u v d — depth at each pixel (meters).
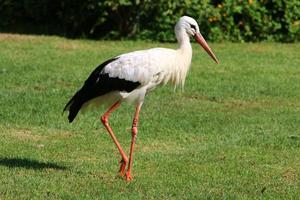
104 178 10.52
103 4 23.06
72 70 18.81
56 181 10.27
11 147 12.09
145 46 22.73
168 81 11.11
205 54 21.69
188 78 18.14
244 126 13.93
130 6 23.44
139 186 10.13
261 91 17.06
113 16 23.72
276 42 24.30
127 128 13.60
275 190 10.11
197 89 17.02
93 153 11.93
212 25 23.72
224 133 13.41
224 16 23.70
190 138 13.03
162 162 11.43
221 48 22.83
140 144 12.61
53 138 12.84
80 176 10.59
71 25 24.45
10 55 20.58
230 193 9.92
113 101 10.91
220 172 10.95
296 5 24.28
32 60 19.95
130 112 14.77
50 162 11.31
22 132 13.17
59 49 21.80
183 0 23.39
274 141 12.80
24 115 14.20
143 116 14.47
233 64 20.30
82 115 14.32
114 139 10.73
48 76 17.95
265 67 20.08
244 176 10.77
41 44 22.53
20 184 10.05
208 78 18.25
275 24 24.17
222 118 14.52
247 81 18.11
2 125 13.57
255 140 12.85
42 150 11.98
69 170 10.88
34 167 10.98
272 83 17.98
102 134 13.18
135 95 10.73
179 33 11.18
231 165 11.31
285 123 14.25
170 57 10.88
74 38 23.98
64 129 13.47
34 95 15.90
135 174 10.78
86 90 10.63
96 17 23.80
